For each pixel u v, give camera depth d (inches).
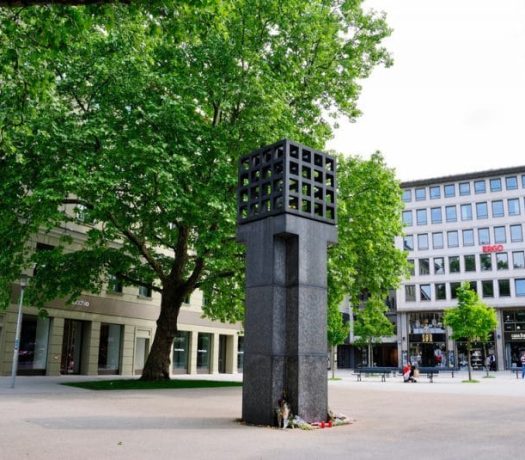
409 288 2810.0
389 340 2864.2
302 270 488.7
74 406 579.8
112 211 800.9
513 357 2564.0
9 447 339.3
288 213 489.1
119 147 768.9
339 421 475.8
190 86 826.8
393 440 386.9
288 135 854.5
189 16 477.7
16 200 791.1
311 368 476.4
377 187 959.0
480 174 2726.4
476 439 391.9
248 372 487.5
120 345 1386.6
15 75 535.8
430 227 2822.3
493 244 2669.8
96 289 1026.1
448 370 1641.2
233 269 964.6
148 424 457.1
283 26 922.7
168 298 1000.9
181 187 777.6
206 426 452.4
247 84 834.8
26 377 1091.3
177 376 1482.5
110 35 812.0
